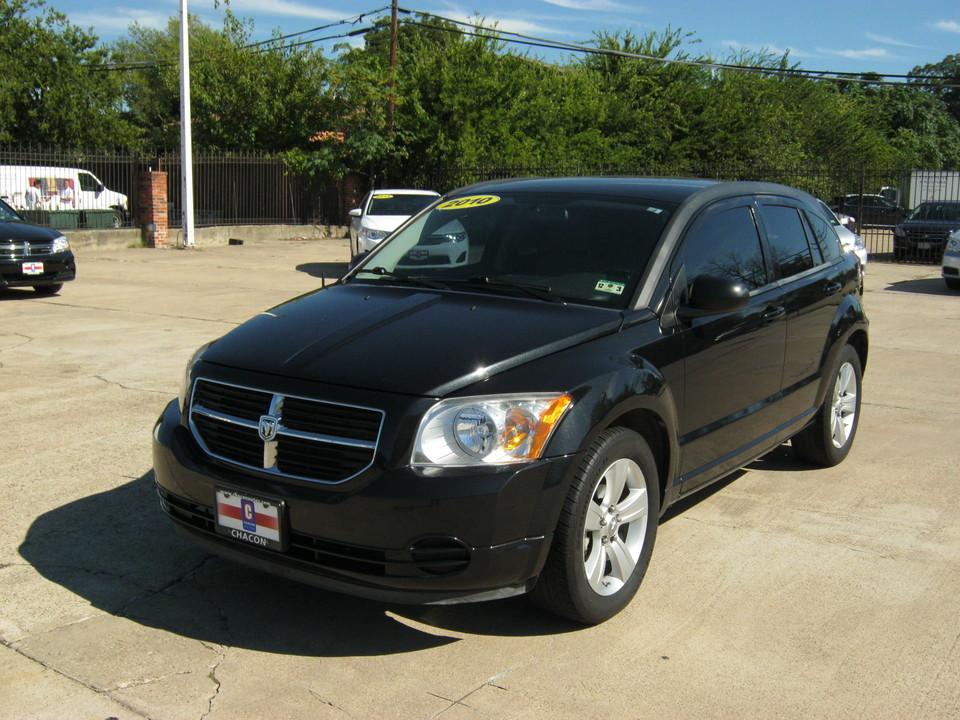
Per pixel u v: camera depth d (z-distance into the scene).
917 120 62.28
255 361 3.49
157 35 50.50
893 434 6.44
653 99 36.00
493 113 29.75
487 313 3.71
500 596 3.19
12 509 4.71
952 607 3.76
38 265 12.69
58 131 33.03
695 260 4.21
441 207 4.86
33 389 7.31
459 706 2.99
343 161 28.69
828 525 4.66
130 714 2.93
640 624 3.58
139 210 22.77
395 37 29.06
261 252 21.92
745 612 3.69
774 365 4.68
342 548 3.14
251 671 3.21
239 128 30.53
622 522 3.59
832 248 5.68
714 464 4.29
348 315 3.80
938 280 17.33
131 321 10.87
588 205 4.43
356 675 3.19
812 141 39.03
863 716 2.96
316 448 3.20
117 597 3.77
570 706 3.00
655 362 3.72
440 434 3.11
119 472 5.30
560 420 3.22
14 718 2.89
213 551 3.48
